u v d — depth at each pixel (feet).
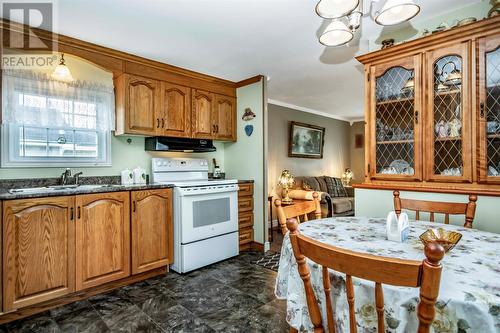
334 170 20.36
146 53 8.68
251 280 8.20
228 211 10.10
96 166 8.83
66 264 6.67
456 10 6.48
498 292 2.45
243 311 6.44
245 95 11.64
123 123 8.59
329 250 2.51
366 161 7.64
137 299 7.04
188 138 10.46
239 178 11.96
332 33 5.49
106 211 7.34
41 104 7.52
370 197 7.50
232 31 7.32
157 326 5.85
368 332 2.69
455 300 2.36
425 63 6.58
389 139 7.34
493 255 3.42
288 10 6.35
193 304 6.77
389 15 4.92
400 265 2.09
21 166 7.45
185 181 10.06
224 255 9.90
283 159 16.14
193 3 6.06
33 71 7.43
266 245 11.07
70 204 6.74
